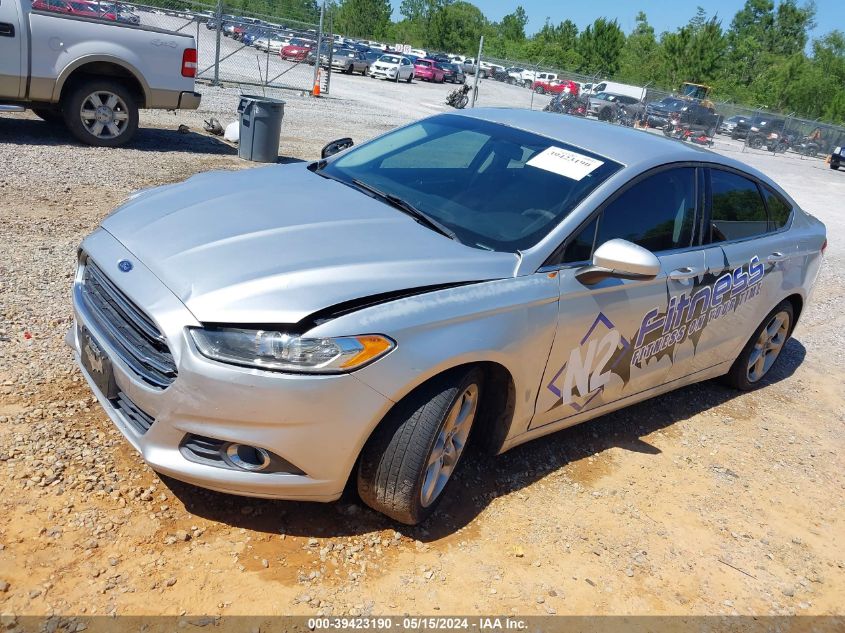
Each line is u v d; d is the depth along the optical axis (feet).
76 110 32.07
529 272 10.71
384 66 124.77
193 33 88.58
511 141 13.30
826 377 20.27
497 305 10.00
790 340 23.04
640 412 15.81
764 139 121.90
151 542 9.14
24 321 14.30
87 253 10.55
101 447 10.68
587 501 12.03
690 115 108.88
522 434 11.46
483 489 11.67
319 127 50.78
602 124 14.57
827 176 95.71
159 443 8.90
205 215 10.66
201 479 8.82
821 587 11.10
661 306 12.77
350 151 14.53
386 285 9.35
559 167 12.43
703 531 11.90
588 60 248.52
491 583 9.66
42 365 12.66
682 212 13.52
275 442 8.61
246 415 8.48
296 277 9.05
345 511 10.36
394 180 12.77
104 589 8.32
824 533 12.57
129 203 11.85
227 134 39.68
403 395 9.07
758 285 15.52
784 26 330.95
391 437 9.32
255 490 8.90
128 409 9.55
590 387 12.18
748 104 216.95
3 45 29.58
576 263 11.35
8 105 30.91
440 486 10.34
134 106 33.32
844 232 46.47
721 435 15.55
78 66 31.27
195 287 8.91
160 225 10.46
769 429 16.30
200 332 8.54
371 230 10.61
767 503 13.17
